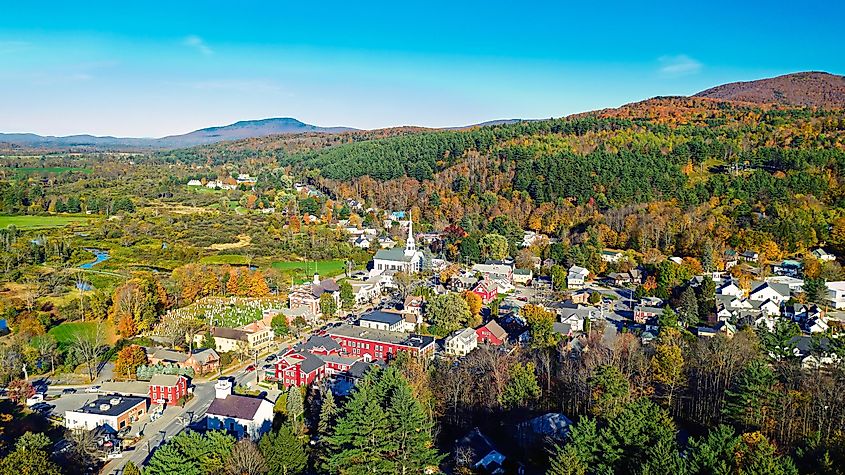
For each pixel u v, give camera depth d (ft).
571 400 314.35
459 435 304.71
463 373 339.77
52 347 438.40
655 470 206.28
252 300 600.39
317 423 328.29
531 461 271.90
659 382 324.80
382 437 260.42
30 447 261.85
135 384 376.07
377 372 332.60
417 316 515.91
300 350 415.85
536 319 472.03
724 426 223.30
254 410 328.70
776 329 391.86
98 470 293.43
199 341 464.65
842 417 259.39
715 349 349.41
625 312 552.82
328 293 581.53
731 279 579.07
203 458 261.85
